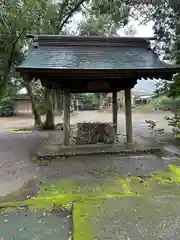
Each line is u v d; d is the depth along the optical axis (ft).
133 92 119.55
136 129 35.91
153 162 17.17
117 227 8.46
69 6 35.45
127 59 19.43
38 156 19.25
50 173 15.26
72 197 11.28
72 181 13.60
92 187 12.53
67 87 21.62
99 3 28.63
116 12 27.63
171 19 25.17
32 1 25.71
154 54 21.27
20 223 9.07
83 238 7.80
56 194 11.74
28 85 41.65
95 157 19.03
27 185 13.19
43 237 8.13
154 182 13.03
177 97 26.40
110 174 14.66
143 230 8.23
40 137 31.24
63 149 21.11
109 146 21.79
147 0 24.86
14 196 11.68
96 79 21.31
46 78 19.42
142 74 17.90
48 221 9.20
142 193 11.52
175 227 8.36
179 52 25.23
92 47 21.67
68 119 22.34
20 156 20.40
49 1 30.17
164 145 23.02
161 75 18.39
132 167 16.03
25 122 54.95
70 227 8.73
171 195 11.18
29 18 27.14
